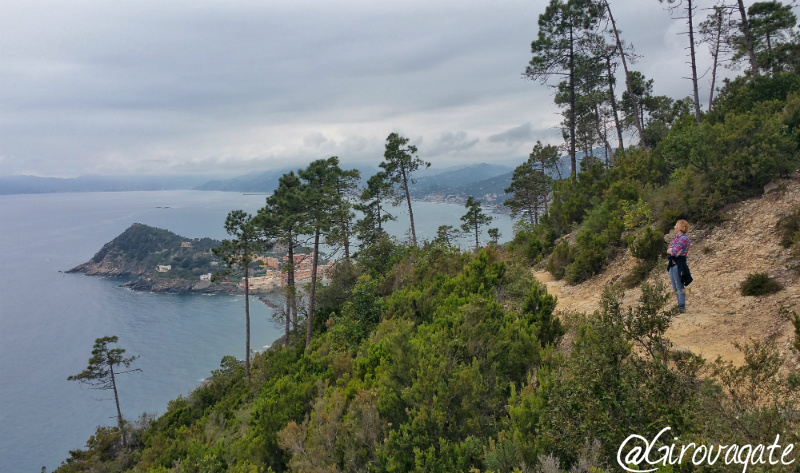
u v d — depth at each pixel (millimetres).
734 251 8492
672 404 3664
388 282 20547
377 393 7375
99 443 29297
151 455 16453
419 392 6285
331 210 28875
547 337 7734
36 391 94250
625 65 22875
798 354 4965
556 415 4191
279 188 32562
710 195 10125
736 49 24703
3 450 72000
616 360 3951
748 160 9625
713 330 6445
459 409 5961
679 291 7426
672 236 10094
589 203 16766
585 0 21734
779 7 22219
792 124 11492
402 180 34781
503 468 4570
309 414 9844
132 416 77938
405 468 5570
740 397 3621
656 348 4129
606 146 31078
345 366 11930
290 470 7938
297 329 31766
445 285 13102
